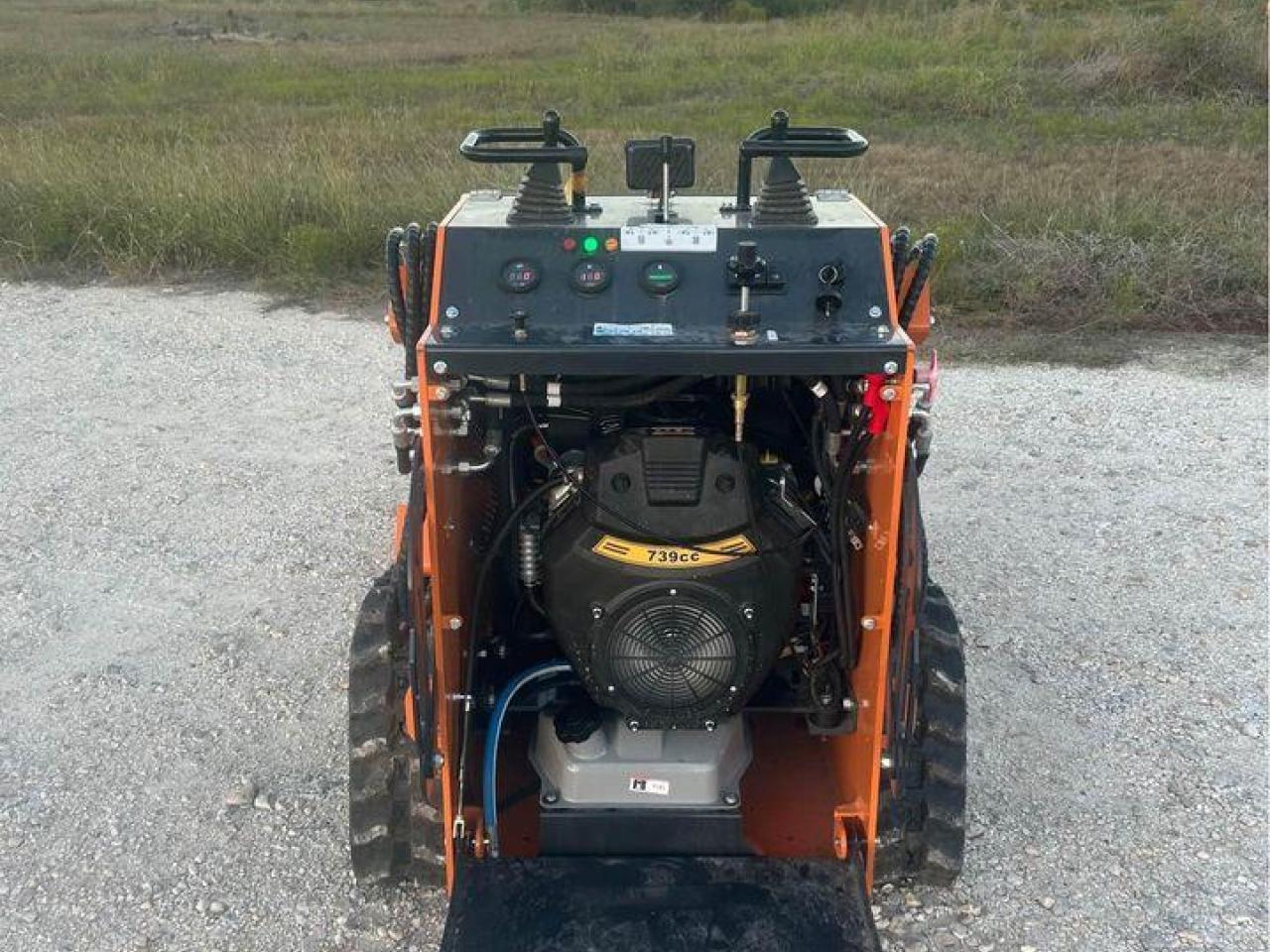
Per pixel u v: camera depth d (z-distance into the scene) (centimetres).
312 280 922
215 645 457
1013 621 471
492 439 289
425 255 285
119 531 547
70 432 660
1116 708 417
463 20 3247
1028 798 373
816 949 266
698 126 1387
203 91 1786
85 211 1013
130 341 811
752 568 278
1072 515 560
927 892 334
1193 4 1731
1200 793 375
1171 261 847
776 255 265
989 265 868
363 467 613
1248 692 425
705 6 3316
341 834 361
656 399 281
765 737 341
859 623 299
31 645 458
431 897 335
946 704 308
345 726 409
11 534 544
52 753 398
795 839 309
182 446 641
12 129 1353
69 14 3231
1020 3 2059
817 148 273
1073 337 796
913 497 266
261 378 743
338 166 1110
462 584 297
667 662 282
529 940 268
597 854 300
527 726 334
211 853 354
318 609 482
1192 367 745
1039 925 324
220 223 989
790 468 302
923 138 1334
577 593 283
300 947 320
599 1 3559
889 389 253
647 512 278
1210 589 495
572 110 1543
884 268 264
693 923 272
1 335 824
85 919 330
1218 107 1439
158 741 404
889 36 1997
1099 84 1555
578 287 262
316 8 3638
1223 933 322
